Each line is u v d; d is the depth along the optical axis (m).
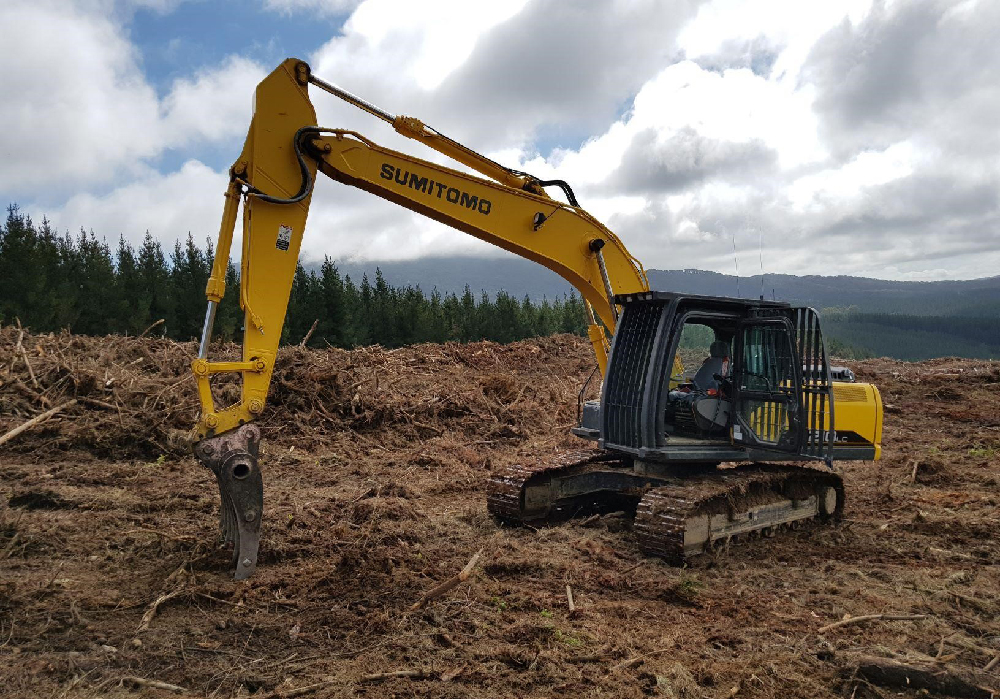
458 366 17.94
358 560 5.69
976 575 5.96
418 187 6.48
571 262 7.28
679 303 6.64
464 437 12.32
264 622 4.71
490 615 4.85
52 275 42.97
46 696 3.76
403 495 8.61
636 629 4.73
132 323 44.25
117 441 10.06
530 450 11.70
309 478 9.49
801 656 4.38
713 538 6.29
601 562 6.12
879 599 5.39
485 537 6.88
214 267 5.55
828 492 7.64
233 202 5.70
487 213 6.84
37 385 11.09
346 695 3.79
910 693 3.99
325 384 12.58
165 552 6.08
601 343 7.70
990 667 4.25
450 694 3.81
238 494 5.37
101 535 6.54
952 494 8.94
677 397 7.24
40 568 5.71
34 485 8.29
